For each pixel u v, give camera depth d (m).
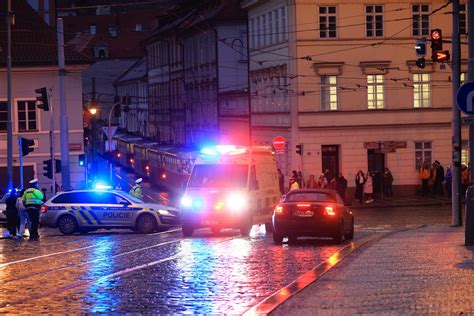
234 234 40.22
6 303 17.94
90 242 35.62
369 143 73.69
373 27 74.06
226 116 94.75
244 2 86.00
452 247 25.00
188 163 74.19
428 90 74.62
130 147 118.38
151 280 21.05
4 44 70.06
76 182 70.25
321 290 17.17
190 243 33.09
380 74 74.00
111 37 190.62
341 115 73.56
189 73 113.94
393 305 14.91
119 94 174.75
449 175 68.25
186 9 122.50
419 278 18.14
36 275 22.91
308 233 31.80
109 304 17.42
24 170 69.06
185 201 38.94
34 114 69.31
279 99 77.44
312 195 33.00
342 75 73.69
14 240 38.50
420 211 57.47
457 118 40.53
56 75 69.62
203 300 17.59
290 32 73.75
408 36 74.31
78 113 70.12
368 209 60.59
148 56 146.12
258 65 84.00
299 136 73.19
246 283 20.00
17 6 75.94
